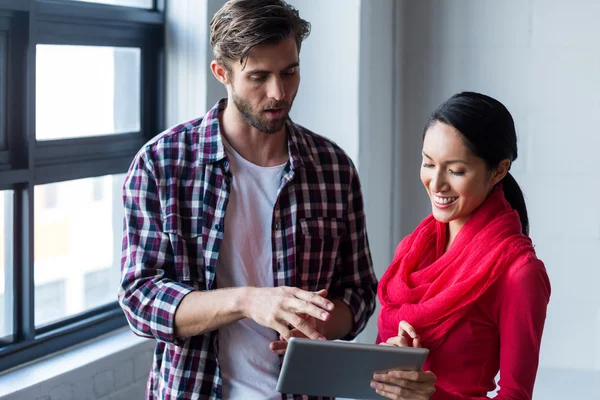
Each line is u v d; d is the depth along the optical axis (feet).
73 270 8.60
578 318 10.42
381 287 5.87
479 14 10.46
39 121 8.02
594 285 10.33
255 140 6.18
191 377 6.00
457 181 5.24
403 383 4.90
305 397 6.23
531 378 5.12
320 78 10.31
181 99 9.39
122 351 8.38
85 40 8.43
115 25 8.74
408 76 10.90
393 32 10.84
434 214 5.45
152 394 6.33
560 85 10.21
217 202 6.10
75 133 8.50
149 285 5.91
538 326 5.11
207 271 6.05
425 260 5.75
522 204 5.79
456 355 5.34
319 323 6.15
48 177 8.05
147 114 9.44
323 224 6.38
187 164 6.15
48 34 7.94
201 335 6.01
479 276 5.21
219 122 6.26
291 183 6.27
